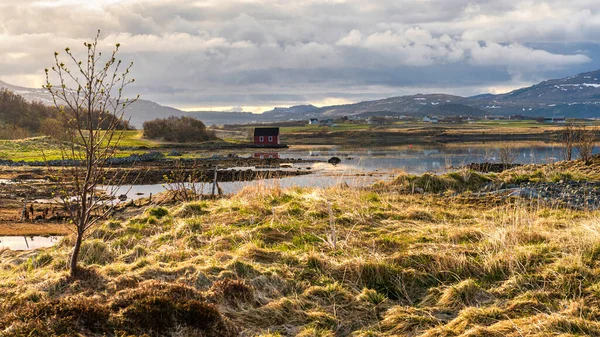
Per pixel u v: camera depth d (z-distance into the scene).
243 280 6.87
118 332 5.23
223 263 7.71
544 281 6.73
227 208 11.95
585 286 6.49
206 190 24.56
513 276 6.88
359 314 6.39
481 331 5.46
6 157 54.41
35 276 7.34
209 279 7.00
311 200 11.99
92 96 6.56
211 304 5.94
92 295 6.36
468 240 8.91
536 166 20.38
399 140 109.44
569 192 13.72
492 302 6.46
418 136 121.81
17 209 21.77
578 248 7.53
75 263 6.95
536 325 5.45
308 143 106.38
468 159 52.66
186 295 6.20
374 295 6.81
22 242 15.34
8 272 8.16
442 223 10.43
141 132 108.25
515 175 16.30
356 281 7.28
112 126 6.86
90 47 6.38
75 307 5.41
